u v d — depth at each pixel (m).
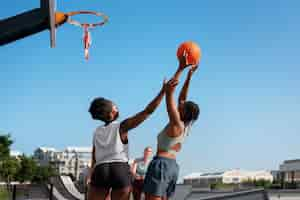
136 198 6.51
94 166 5.12
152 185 4.99
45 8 6.22
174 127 4.99
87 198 5.25
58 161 129.50
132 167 6.61
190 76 5.48
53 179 20.69
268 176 108.50
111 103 5.22
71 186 20.50
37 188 19.92
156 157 5.10
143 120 4.99
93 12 8.89
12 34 6.22
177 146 5.08
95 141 5.12
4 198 20.81
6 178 55.59
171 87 4.90
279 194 15.10
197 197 14.73
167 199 5.12
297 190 15.23
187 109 5.18
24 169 78.25
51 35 6.42
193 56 5.07
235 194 13.02
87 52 8.64
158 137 5.16
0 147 52.03
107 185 5.01
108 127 5.09
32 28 6.29
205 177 112.06
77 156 118.25
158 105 4.98
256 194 13.15
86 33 8.66
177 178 5.13
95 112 5.17
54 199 19.48
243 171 108.62
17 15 6.26
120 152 5.04
